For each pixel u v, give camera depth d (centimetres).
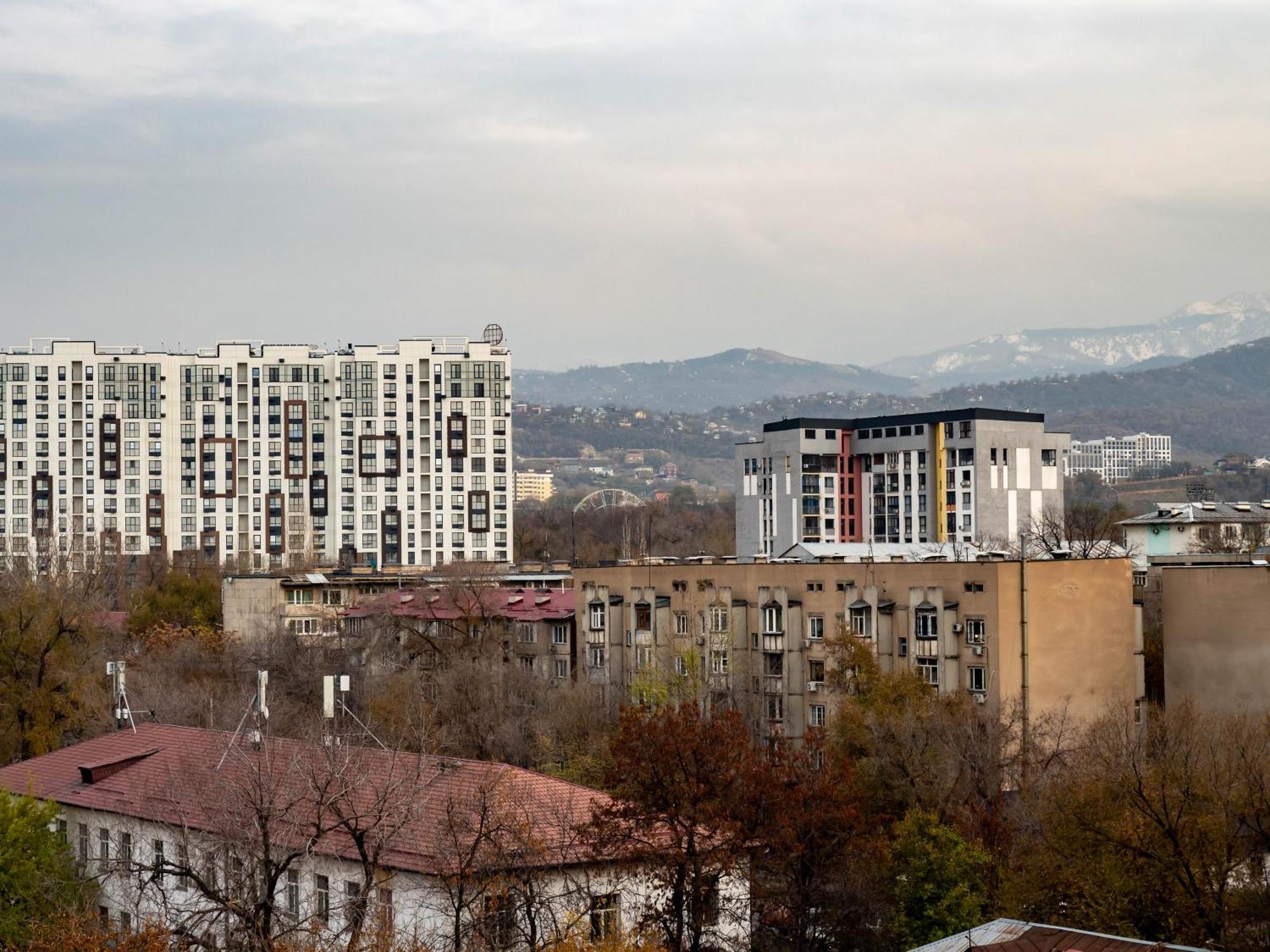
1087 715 12600
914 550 18675
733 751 7769
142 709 13462
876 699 11412
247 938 6122
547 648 16838
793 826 7781
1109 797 8219
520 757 13038
